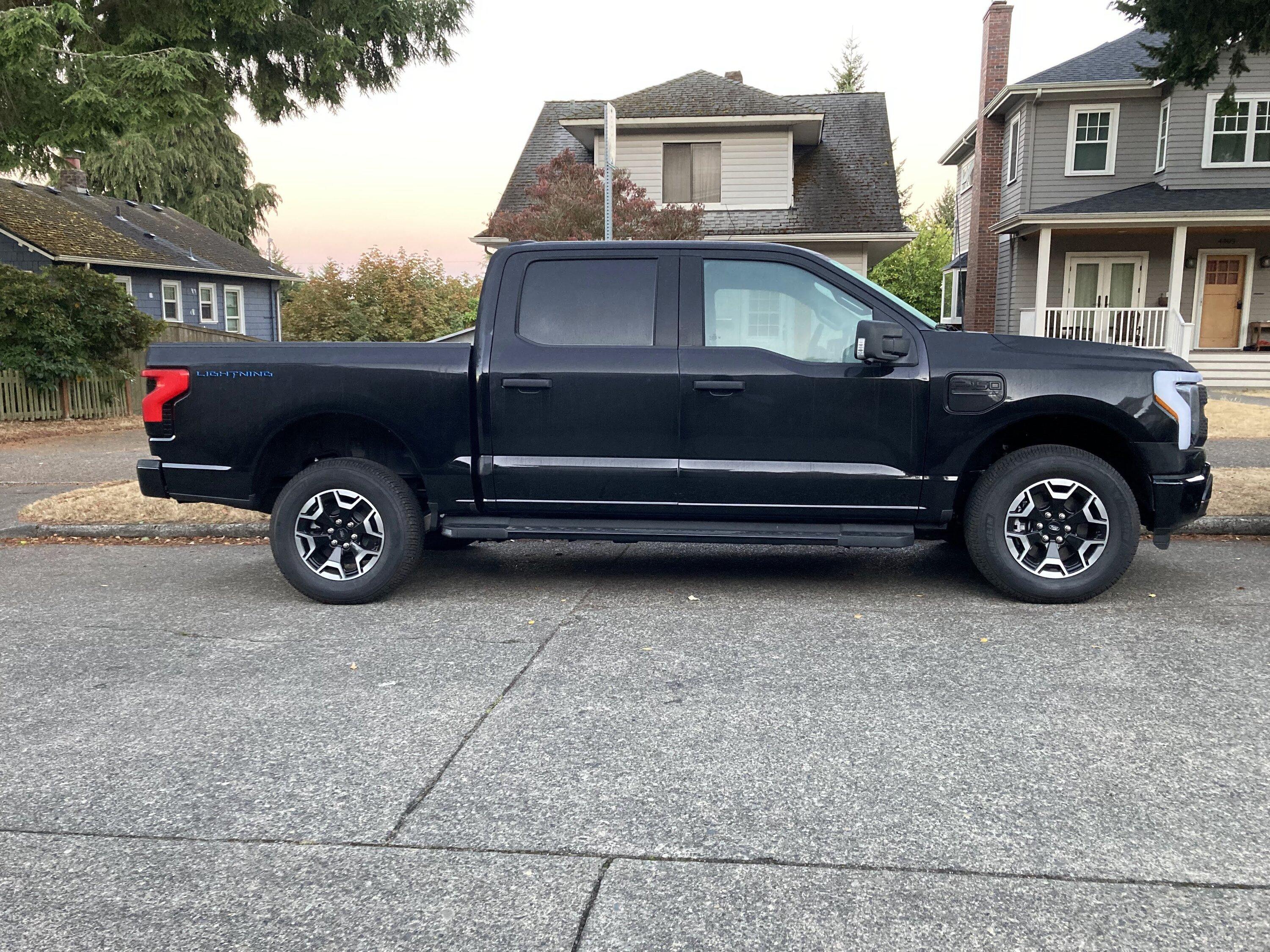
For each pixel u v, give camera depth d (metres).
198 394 5.66
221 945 2.38
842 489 5.43
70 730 3.77
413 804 3.12
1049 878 2.65
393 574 5.63
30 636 5.08
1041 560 5.53
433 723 3.80
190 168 49.72
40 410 18.20
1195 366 21.50
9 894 2.62
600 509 5.59
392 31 22.67
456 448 5.61
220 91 19.59
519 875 2.69
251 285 35.53
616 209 17.83
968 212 31.97
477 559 7.02
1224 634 4.87
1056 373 5.28
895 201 23.08
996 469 5.42
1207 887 2.59
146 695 4.16
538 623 5.25
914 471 5.39
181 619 5.41
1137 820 2.96
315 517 5.70
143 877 2.70
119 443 15.20
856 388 5.36
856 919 2.46
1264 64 21.91
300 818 3.04
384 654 4.72
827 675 4.32
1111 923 2.44
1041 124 23.75
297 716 3.90
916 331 5.43
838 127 26.22
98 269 26.78
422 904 2.55
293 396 5.59
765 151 23.09
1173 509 5.37
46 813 3.08
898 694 4.07
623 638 4.94
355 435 6.05
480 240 22.44
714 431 5.44
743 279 5.54
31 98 16.67
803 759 3.43
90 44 17.69
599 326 5.57
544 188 18.11
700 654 4.65
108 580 6.44
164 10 18.47
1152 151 23.28
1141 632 4.91
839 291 5.48
